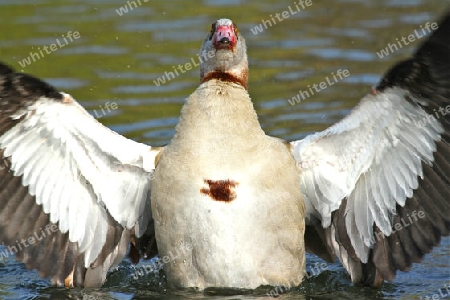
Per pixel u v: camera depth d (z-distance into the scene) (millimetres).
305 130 17766
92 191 12086
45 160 11828
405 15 27000
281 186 11578
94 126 11625
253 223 11422
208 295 11633
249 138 11602
